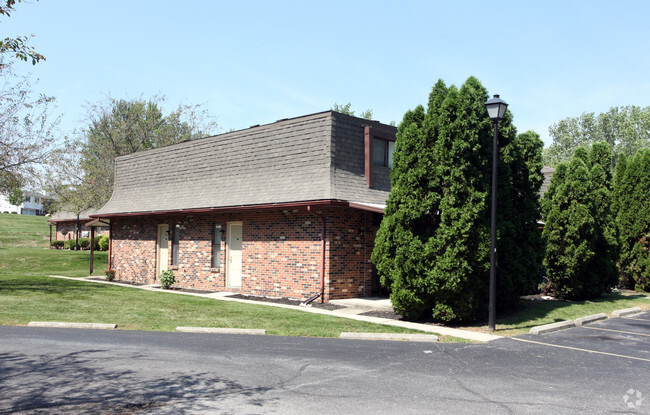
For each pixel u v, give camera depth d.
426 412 5.74
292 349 9.08
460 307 11.77
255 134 18.45
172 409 5.72
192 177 21.00
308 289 15.27
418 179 12.09
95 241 41.09
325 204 14.36
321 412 5.68
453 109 12.01
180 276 20.14
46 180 23.33
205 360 8.11
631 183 21.19
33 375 7.07
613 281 18.17
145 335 10.27
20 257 33.25
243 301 15.52
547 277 17.31
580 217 16.30
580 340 10.45
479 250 11.74
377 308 13.91
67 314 12.44
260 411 5.68
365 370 7.62
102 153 38.47
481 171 12.09
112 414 5.54
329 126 15.91
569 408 5.94
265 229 16.67
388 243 12.42
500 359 8.51
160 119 44.62
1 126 20.92
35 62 10.95
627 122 58.53
